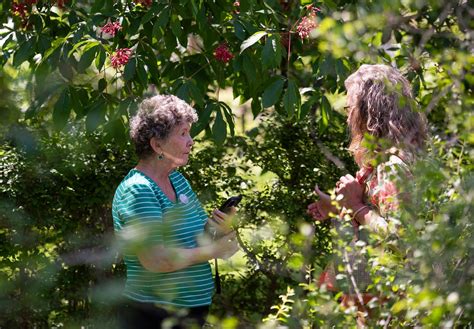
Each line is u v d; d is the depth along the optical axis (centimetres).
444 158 435
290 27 850
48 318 873
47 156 851
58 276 869
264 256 876
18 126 845
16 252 859
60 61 825
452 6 521
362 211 519
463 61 421
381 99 525
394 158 488
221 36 859
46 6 897
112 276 878
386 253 430
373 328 421
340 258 485
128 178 598
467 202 398
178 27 795
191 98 809
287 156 945
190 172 908
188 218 602
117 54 791
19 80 793
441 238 395
